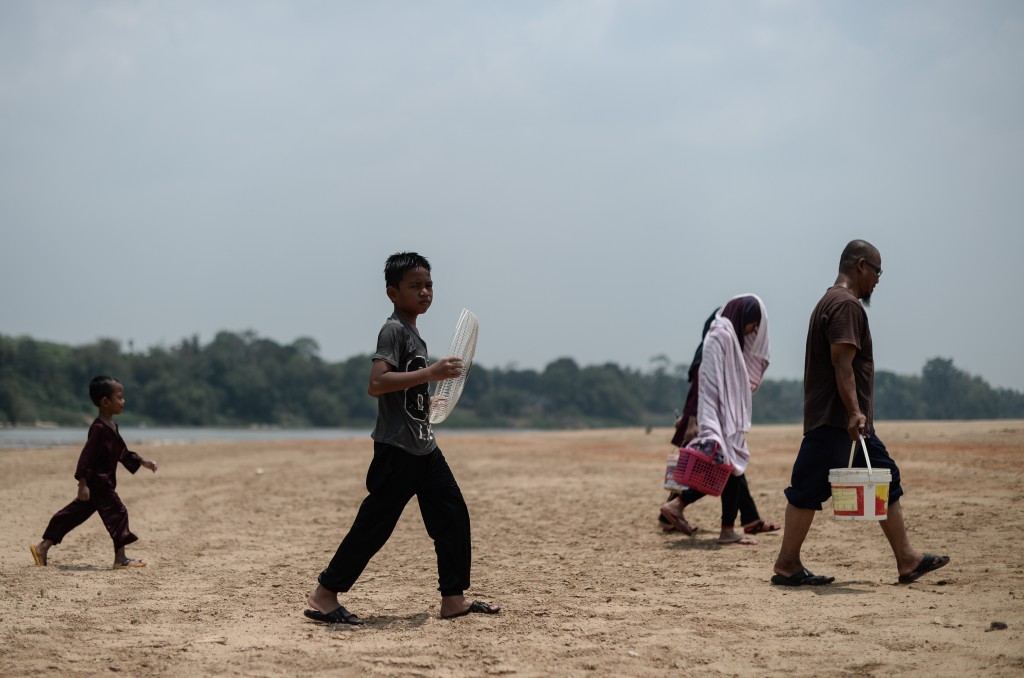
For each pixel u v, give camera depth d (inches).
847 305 404.2
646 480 940.6
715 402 542.6
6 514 711.1
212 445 1923.0
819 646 314.8
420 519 705.0
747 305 555.8
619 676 288.7
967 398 7308.1
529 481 965.2
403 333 356.8
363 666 300.7
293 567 497.7
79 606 395.2
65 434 4571.9
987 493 676.1
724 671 291.4
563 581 443.2
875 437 416.2
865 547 503.2
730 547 529.3
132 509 771.4
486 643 326.6
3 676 292.2
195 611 384.5
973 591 389.7
